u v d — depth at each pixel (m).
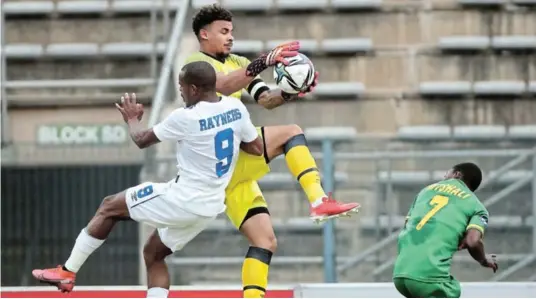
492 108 51.56
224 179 24.16
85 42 53.41
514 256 44.31
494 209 44.50
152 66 51.47
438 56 52.28
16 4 53.56
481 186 44.47
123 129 50.00
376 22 52.88
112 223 24.86
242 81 24.88
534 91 51.53
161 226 24.45
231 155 24.11
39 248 45.50
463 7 52.81
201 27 25.97
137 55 52.41
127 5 53.28
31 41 53.56
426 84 51.56
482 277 44.53
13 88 51.19
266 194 46.19
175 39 46.66
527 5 52.81
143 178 44.00
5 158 45.44
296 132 25.53
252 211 25.72
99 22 53.53
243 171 25.48
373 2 52.81
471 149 44.81
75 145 45.38
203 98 24.00
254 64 24.84
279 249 45.53
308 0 53.03
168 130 23.84
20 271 45.59
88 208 45.47
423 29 52.81
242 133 24.42
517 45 52.16
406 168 45.06
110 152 45.31
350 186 44.09
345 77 52.19
